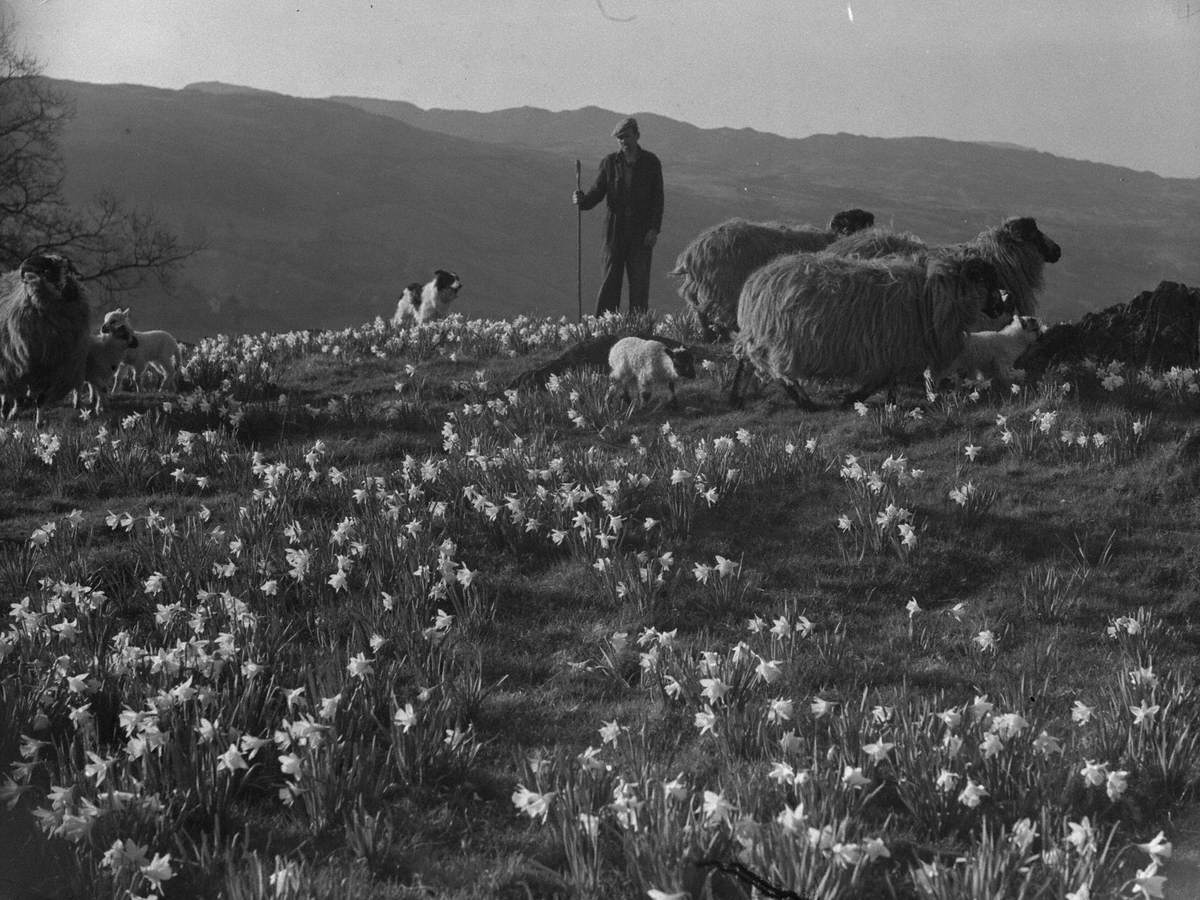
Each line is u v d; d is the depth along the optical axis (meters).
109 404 11.63
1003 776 4.56
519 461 8.81
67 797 4.23
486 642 6.63
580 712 5.71
